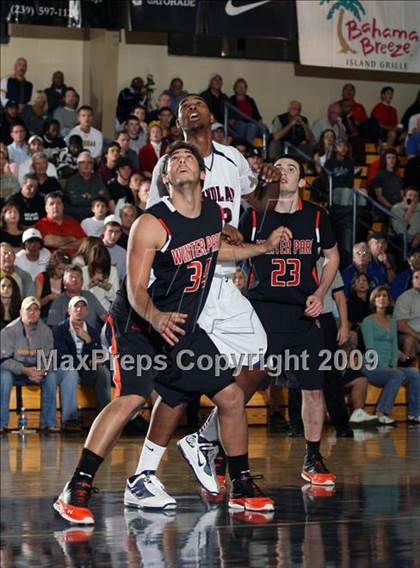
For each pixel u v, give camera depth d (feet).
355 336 37.76
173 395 18.90
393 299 42.50
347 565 14.62
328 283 21.84
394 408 38.78
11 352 33.17
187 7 50.75
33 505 19.19
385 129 60.95
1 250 35.91
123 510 18.93
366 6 52.29
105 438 18.02
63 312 34.91
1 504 19.25
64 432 33.24
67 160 49.78
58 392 34.63
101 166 47.14
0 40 59.31
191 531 17.01
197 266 18.31
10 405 34.40
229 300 20.20
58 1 50.65
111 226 39.06
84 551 15.47
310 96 64.64
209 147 20.71
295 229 21.57
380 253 41.98
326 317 30.27
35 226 40.86
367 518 18.13
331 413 32.65
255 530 17.06
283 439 32.04
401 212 49.47
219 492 20.97
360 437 32.58
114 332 18.58
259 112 63.46
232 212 20.93
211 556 15.17
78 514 17.56
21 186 45.57
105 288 36.22
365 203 50.62
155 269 18.19
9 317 35.01
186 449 20.70
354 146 57.82
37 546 15.80
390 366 38.04
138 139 53.21
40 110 54.29
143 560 14.90
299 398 32.86
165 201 18.06
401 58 52.90
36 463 25.27
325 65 52.06
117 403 18.26
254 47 63.26
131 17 50.29
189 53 62.18
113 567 14.47
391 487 21.79
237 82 59.21
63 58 60.49
